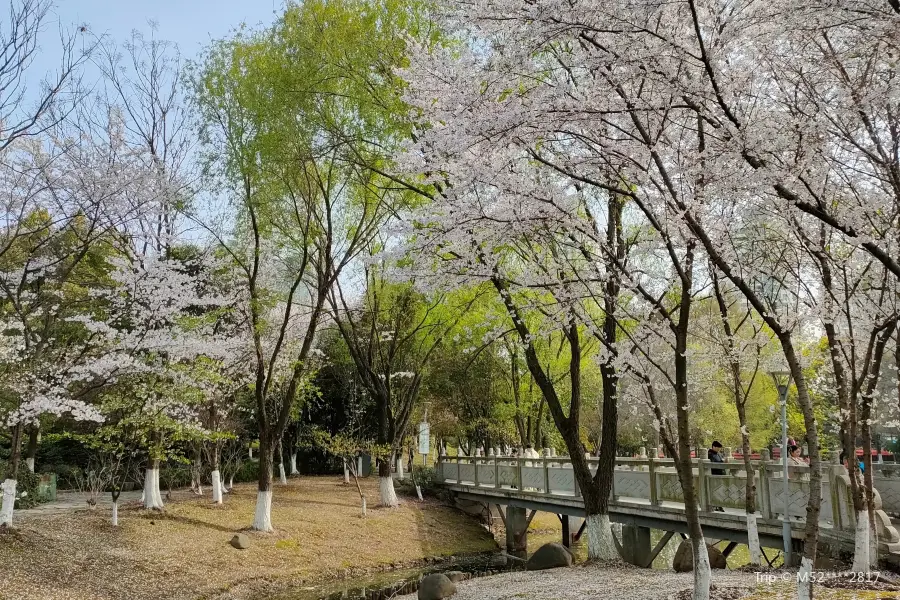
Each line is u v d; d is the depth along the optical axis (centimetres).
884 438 2206
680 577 1153
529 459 2081
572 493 1862
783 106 764
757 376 2770
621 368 1038
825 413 1752
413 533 2069
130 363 1413
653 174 749
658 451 2014
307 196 1789
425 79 878
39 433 2298
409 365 2628
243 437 2828
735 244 945
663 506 1484
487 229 869
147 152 1484
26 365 1299
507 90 809
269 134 1597
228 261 2009
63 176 1303
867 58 718
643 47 646
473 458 2464
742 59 713
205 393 1772
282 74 1605
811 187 755
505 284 1141
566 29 633
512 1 660
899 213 745
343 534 1914
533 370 1491
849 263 937
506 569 1806
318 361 2712
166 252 1700
